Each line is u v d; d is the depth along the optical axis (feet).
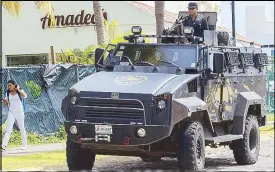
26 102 168.35
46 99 172.24
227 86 127.03
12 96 149.48
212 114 119.44
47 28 275.59
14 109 149.59
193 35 127.34
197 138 109.50
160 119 103.24
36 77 171.22
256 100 136.98
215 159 146.20
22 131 151.23
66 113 107.76
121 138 103.50
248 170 124.67
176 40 124.16
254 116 138.72
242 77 135.33
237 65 131.95
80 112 105.91
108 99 104.53
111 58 121.29
